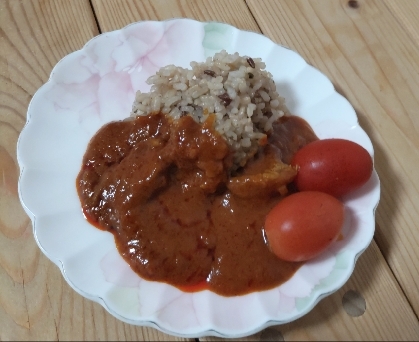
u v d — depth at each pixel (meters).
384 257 0.21
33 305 0.19
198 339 0.19
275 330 0.19
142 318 0.17
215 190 0.20
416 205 0.23
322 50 0.27
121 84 0.24
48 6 0.27
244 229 0.20
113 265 0.19
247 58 0.23
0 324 0.19
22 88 0.25
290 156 0.22
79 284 0.18
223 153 0.20
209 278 0.19
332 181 0.20
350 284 0.20
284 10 0.29
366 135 0.23
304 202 0.19
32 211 0.20
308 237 0.18
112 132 0.22
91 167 0.21
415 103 0.26
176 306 0.18
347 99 0.25
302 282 0.19
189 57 0.25
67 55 0.24
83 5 0.28
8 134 0.23
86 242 0.20
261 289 0.19
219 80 0.22
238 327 0.18
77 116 0.23
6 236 0.21
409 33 0.28
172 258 0.19
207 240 0.20
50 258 0.19
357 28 0.28
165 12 0.28
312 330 0.19
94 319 0.19
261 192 0.20
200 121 0.21
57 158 0.22
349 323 0.20
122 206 0.20
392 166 0.24
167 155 0.20
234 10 0.29
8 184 0.22
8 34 0.26
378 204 0.22
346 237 0.20
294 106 0.24
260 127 0.22
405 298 0.20
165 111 0.22
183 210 0.20
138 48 0.25
